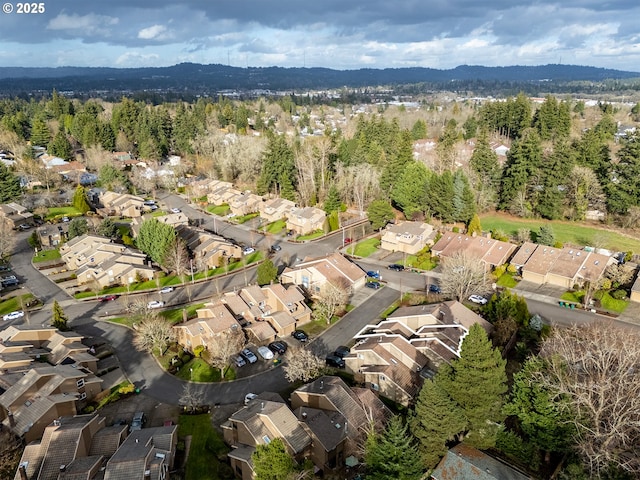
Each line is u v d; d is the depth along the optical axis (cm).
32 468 3734
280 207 10419
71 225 8869
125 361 5534
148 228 8019
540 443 3641
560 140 9888
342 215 10475
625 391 3588
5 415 4541
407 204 9862
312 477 3662
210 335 5606
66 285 7419
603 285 6538
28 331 5547
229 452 4031
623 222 9269
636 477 3130
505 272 7369
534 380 3825
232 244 8431
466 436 3797
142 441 3891
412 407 4506
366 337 5484
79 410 4653
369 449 3528
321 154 11544
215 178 13438
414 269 7700
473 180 10381
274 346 5609
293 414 4097
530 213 10056
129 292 7181
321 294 6625
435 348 4950
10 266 8069
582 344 4338
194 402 4641
